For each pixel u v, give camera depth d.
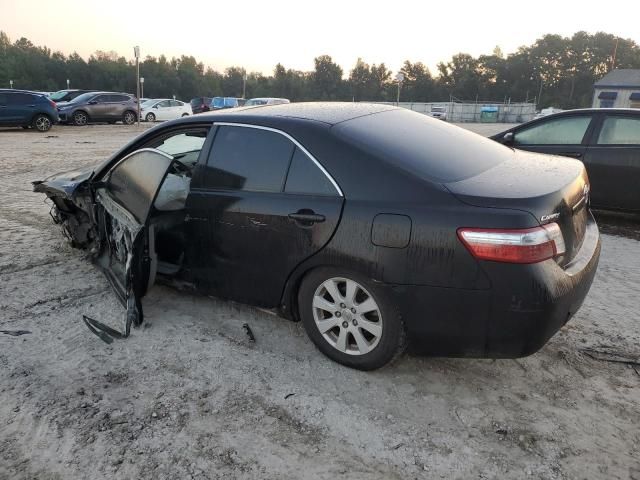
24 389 2.93
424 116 3.92
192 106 37.78
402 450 2.51
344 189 2.91
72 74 108.38
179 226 3.68
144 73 111.19
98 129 22.14
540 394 2.95
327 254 2.93
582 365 3.24
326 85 110.19
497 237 2.51
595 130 6.54
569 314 2.73
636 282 4.66
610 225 6.73
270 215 3.13
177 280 3.78
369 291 2.87
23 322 3.70
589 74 108.81
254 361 3.25
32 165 11.07
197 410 2.78
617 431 2.66
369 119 3.40
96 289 4.27
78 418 2.70
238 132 3.41
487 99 112.12
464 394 2.94
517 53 114.69
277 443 2.55
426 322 2.74
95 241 4.53
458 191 2.68
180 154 4.58
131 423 2.67
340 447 2.53
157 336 3.54
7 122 18.97
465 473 2.38
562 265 2.75
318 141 3.06
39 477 2.33
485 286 2.56
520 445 2.55
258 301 3.37
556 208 2.66
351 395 2.92
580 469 2.41
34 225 6.14
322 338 3.18
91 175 4.48
